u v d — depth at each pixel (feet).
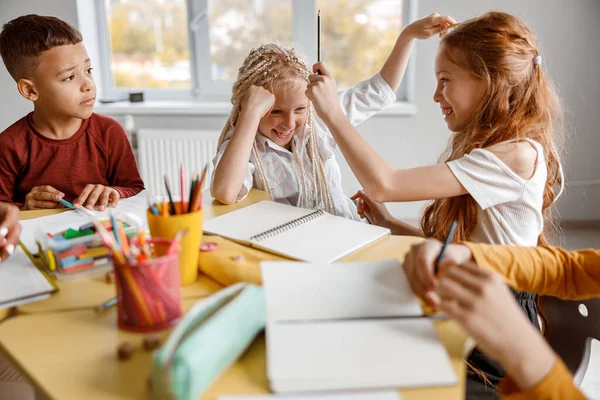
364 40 9.38
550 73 8.77
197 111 9.16
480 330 2.00
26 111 9.14
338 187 5.28
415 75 8.91
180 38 9.59
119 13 9.49
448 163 3.70
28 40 4.44
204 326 2.01
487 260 2.62
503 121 3.82
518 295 3.51
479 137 3.84
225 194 3.97
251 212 3.71
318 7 9.27
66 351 2.21
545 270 2.67
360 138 3.69
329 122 3.72
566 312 3.20
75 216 3.81
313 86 3.75
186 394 1.84
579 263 2.70
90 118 5.08
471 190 3.64
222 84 9.76
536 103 3.89
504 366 2.02
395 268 2.63
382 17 9.25
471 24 3.84
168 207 2.85
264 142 4.66
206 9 9.37
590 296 2.70
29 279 2.78
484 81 3.74
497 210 3.75
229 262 2.79
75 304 2.58
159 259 2.28
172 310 2.36
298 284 2.51
